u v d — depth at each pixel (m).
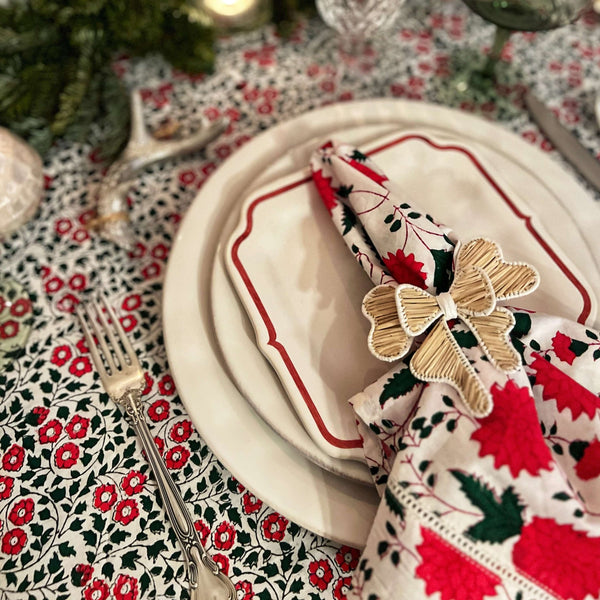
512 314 0.32
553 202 0.40
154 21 0.45
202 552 0.33
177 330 0.37
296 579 0.33
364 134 0.43
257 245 0.38
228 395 0.35
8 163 0.39
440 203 0.40
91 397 0.38
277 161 0.41
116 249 0.43
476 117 0.45
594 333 0.33
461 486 0.28
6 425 0.37
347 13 0.46
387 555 0.28
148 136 0.45
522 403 0.30
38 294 0.41
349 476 0.32
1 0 0.47
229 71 0.51
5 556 0.34
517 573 0.28
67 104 0.44
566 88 0.50
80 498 0.35
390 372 0.32
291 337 0.36
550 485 0.28
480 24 0.54
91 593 0.33
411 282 0.34
